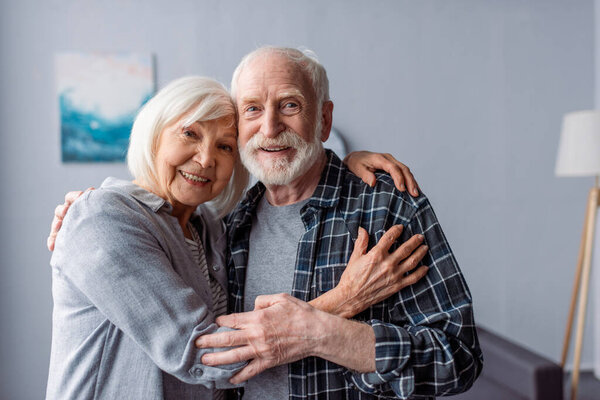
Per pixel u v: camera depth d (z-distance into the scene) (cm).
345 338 112
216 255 142
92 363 115
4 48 329
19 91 331
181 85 128
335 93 364
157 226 123
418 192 132
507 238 387
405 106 371
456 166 379
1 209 330
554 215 391
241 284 140
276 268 137
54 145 335
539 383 223
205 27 350
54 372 121
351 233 131
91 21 338
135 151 129
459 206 380
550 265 393
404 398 113
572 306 331
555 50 388
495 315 388
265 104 130
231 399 139
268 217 145
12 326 331
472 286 385
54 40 334
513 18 383
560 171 328
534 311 392
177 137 126
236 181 153
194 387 123
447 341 117
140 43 344
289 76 130
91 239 112
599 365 392
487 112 381
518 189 387
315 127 135
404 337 115
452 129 377
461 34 378
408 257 124
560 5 389
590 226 320
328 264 130
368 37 367
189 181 129
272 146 131
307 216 136
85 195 120
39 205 334
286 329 111
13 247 332
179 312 111
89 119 337
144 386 113
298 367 125
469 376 120
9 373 331
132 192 125
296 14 359
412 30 372
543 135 388
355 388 124
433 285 125
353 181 139
